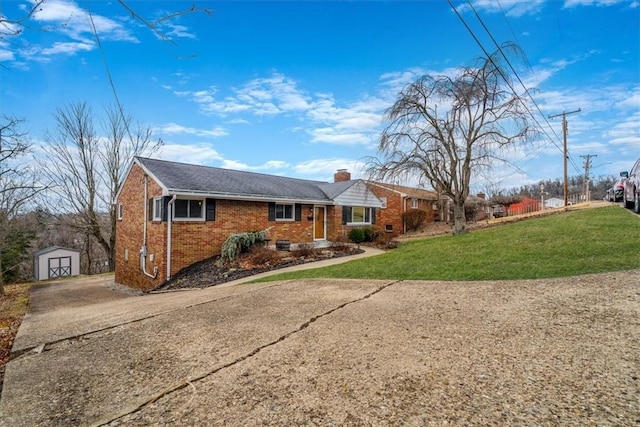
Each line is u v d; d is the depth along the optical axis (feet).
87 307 29.73
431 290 21.98
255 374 11.52
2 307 34.47
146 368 12.87
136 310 24.09
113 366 13.35
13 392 11.69
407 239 64.18
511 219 69.56
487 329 14.19
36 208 64.13
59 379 12.55
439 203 100.78
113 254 81.92
